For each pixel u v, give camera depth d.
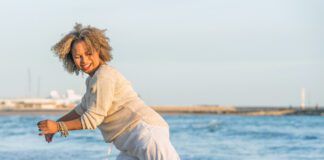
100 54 4.32
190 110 90.62
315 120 59.03
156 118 4.38
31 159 13.98
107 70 4.30
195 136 26.56
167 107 89.94
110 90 4.28
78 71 4.40
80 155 15.03
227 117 73.81
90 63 4.29
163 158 4.28
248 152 17.02
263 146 19.64
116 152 15.56
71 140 20.73
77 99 88.50
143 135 4.29
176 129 34.31
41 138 22.81
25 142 20.56
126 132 4.34
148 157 4.29
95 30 4.29
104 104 4.27
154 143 4.29
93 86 4.27
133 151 4.36
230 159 14.73
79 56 4.26
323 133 29.00
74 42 4.25
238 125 42.56
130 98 4.37
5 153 15.73
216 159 14.66
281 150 17.91
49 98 88.50
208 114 90.00
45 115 76.75
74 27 4.31
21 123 44.69
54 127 4.23
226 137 25.92
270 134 28.09
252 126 40.62
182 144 20.84
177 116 79.88
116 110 4.34
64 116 4.50
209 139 24.23
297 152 17.08
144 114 4.36
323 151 17.31
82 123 4.28
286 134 28.08
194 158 14.88
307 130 33.53
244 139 24.25
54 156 14.78
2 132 29.39
